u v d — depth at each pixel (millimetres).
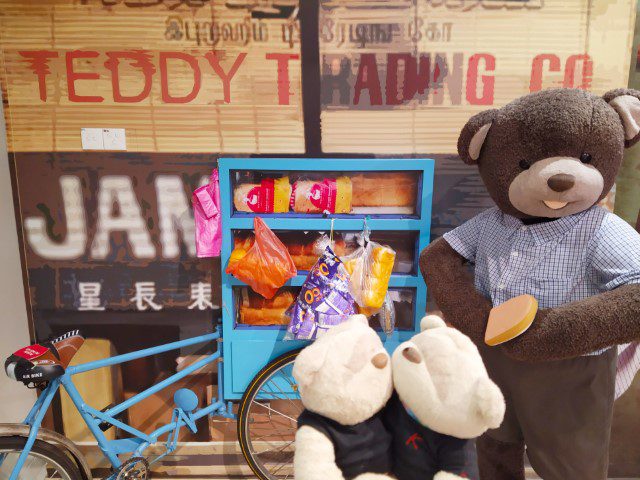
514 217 1623
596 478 1582
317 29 1976
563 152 1439
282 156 2086
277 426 2346
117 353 2246
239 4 1955
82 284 2186
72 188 2104
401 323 2230
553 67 2000
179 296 2203
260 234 1937
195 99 2031
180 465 2354
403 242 2176
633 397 2277
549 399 1546
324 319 1884
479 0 1948
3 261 2059
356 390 1069
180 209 2129
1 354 2059
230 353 2137
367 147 2078
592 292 1519
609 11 1953
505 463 1819
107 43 1982
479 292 1653
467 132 1624
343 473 1147
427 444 1146
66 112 2037
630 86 2033
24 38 1978
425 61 2000
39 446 1815
